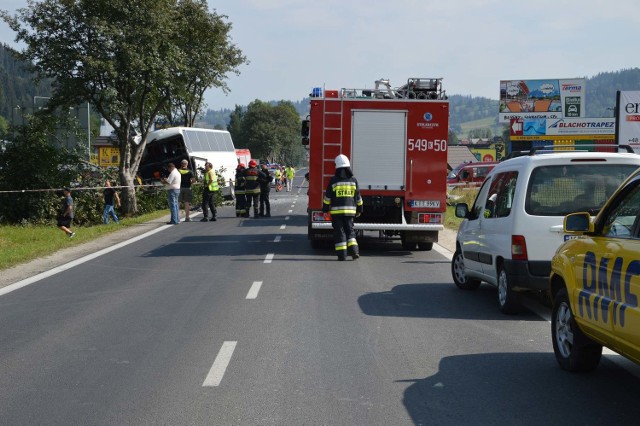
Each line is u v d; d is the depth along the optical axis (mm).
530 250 9547
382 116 17359
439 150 17422
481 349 8195
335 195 16109
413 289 12398
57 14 29484
